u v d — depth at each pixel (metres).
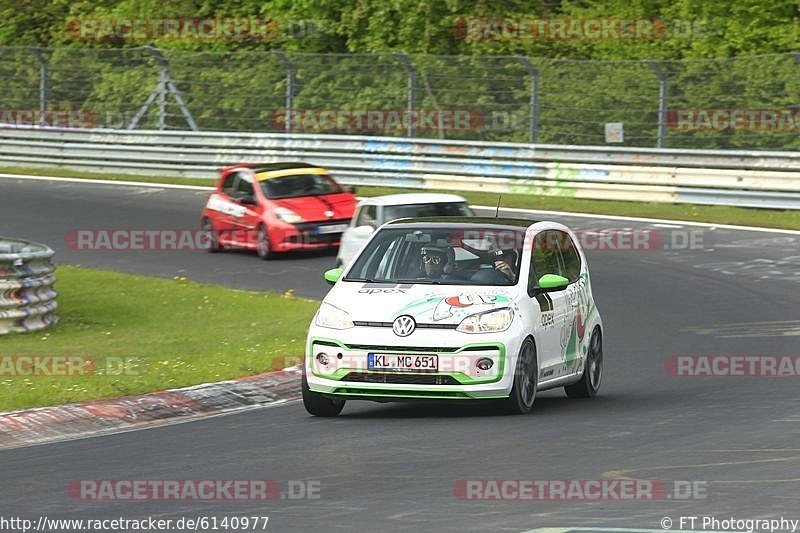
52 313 64.69
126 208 106.44
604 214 96.06
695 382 46.78
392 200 71.56
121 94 134.88
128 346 55.84
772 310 63.03
